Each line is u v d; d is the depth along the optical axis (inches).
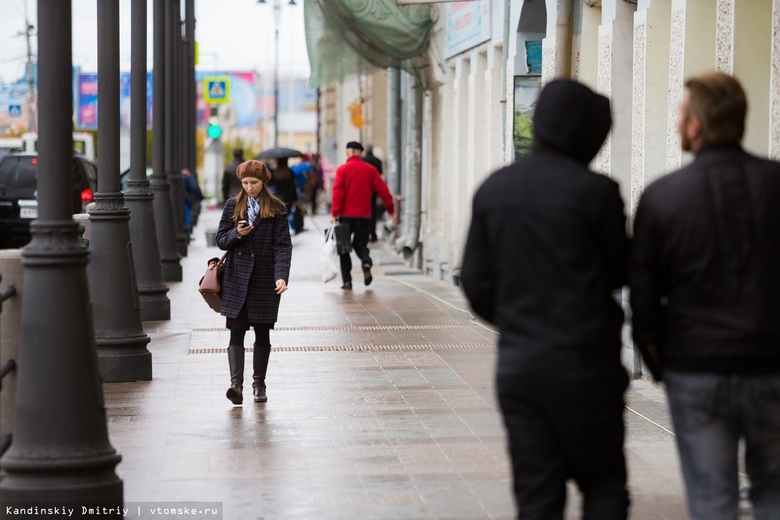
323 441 979.3
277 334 1604.3
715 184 547.8
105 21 1286.9
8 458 713.6
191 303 1982.0
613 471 569.9
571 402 546.9
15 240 3191.4
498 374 559.8
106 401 1151.6
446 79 2513.5
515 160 1732.3
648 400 1139.3
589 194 556.4
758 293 543.5
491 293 573.3
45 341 713.6
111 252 1272.1
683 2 1165.1
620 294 1293.1
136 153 1753.2
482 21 2138.3
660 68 1275.8
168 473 876.0
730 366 542.0
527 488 562.3
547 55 1590.8
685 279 550.6
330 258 2167.8
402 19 2329.0
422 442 973.8
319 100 7657.5
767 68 1070.4
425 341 1545.3
